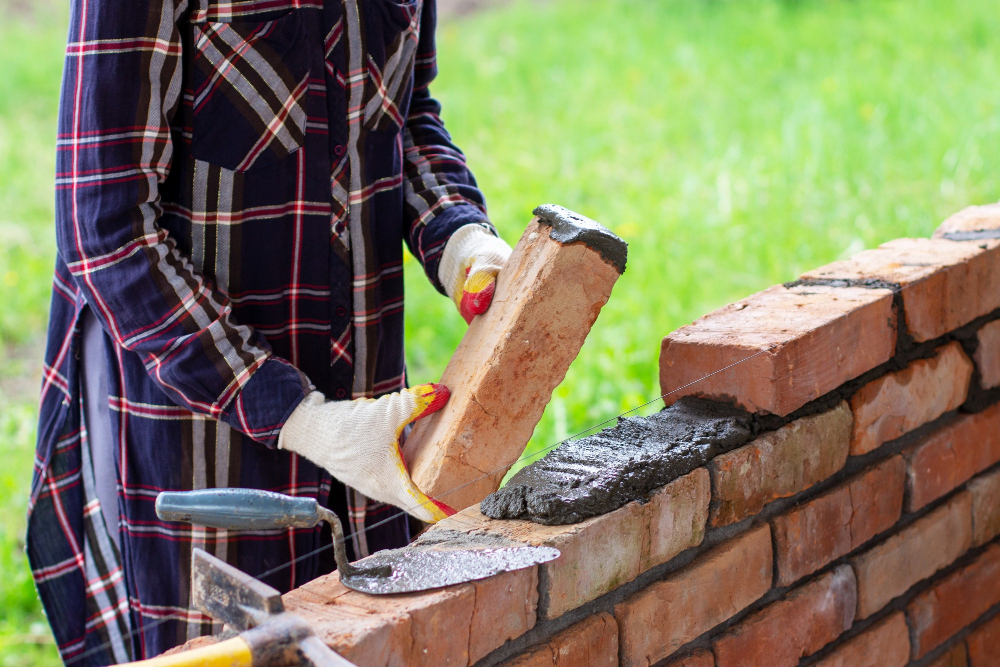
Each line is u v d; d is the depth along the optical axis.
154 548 1.61
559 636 1.31
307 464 1.59
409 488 1.34
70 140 1.38
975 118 4.90
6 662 2.37
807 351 1.55
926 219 3.96
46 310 4.64
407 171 1.72
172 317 1.39
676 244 4.18
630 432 1.51
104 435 1.65
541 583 1.26
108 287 1.38
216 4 1.42
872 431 1.73
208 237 1.50
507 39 8.62
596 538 1.30
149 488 1.59
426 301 4.13
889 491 1.79
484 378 1.33
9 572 2.67
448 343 3.81
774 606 1.61
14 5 11.03
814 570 1.66
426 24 1.72
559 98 6.69
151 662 0.94
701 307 3.71
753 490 1.52
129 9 1.33
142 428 1.56
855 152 4.73
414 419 1.37
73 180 1.38
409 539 1.82
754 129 5.52
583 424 3.04
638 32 8.19
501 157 5.66
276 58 1.46
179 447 1.55
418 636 1.13
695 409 1.59
